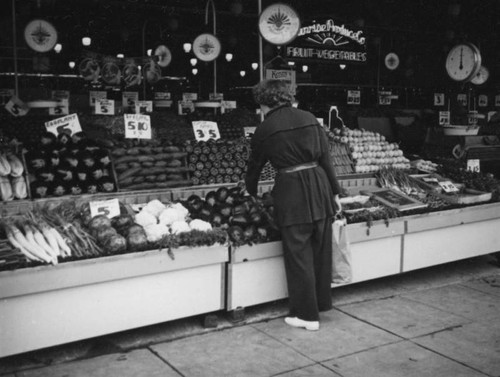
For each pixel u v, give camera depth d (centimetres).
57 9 1307
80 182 457
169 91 1881
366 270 480
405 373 339
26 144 471
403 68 1775
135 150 498
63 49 1584
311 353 366
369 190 579
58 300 346
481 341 388
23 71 1500
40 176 442
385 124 1303
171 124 871
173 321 419
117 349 370
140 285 373
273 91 402
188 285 392
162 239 376
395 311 445
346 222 458
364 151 641
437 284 520
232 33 1616
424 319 429
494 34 1471
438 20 1428
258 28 552
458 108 1384
